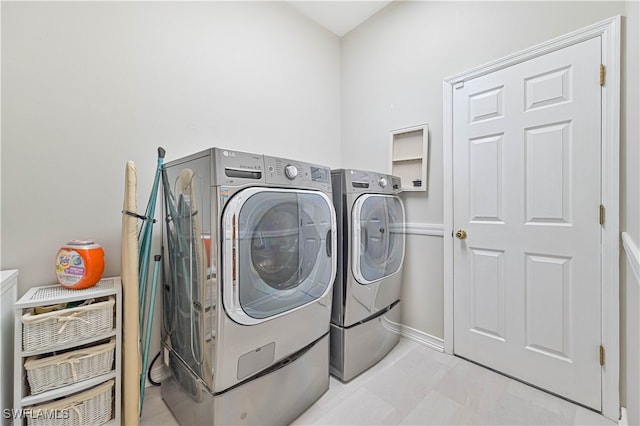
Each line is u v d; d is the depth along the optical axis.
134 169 1.41
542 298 1.71
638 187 1.15
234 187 1.21
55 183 1.48
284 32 2.47
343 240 1.81
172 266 1.59
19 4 1.38
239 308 1.20
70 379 1.24
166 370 1.65
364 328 1.92
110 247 1.63
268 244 1.33
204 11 2.00
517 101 1.79
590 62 1.54
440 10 2.17
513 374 1.83
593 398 1.54
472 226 2.00
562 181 1.63
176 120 1.87
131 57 1.70
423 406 1.59
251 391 1.32
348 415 1.53
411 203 2.37
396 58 2.47
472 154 2.00
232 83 2.14
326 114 2.83
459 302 2.08
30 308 1.24
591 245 1.55
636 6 1.22
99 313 1.31
